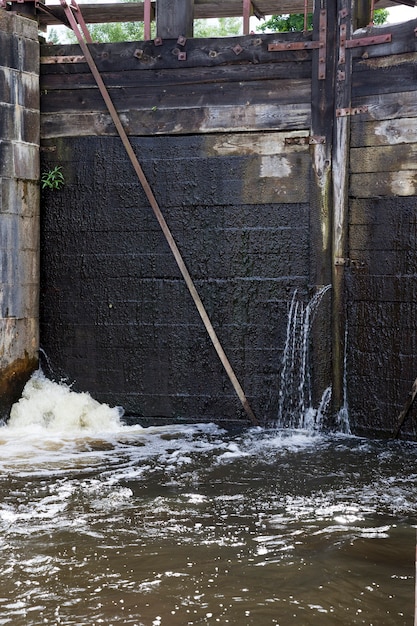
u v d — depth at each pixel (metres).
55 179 10.60
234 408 10.30
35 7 10.56
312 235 9.83
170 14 10.17
